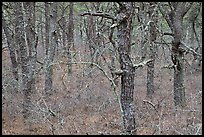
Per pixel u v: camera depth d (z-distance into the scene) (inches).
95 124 489.4
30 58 525.0
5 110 564.4
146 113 480.1
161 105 549.0
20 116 549.0
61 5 932.0
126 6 304.8
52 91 681.0
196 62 783.1
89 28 814.5
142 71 906.1
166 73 815.7
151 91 671.8
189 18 800.3
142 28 455.2
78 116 527.5
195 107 536.4
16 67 652.1
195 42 979.9
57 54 749.3
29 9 576.7
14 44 697.0
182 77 582.2
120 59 314.2
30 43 542.0
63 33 965.2
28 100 514.6
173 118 472.7
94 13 319.9
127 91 315.6
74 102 598.5
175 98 579.5
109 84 673.0
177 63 560.7
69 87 701.9
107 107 568.7
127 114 317.1
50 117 492.4
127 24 308.2
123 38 309.6
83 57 630.5
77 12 959.0
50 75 682.2
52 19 658.2
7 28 689.6
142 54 482.6
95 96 624.1
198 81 733.3
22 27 528.4
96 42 633.6
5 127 508.1
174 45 549.3
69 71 751.7
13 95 587.8
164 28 830.5
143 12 506.0
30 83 518.9
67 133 450.9
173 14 550.0
